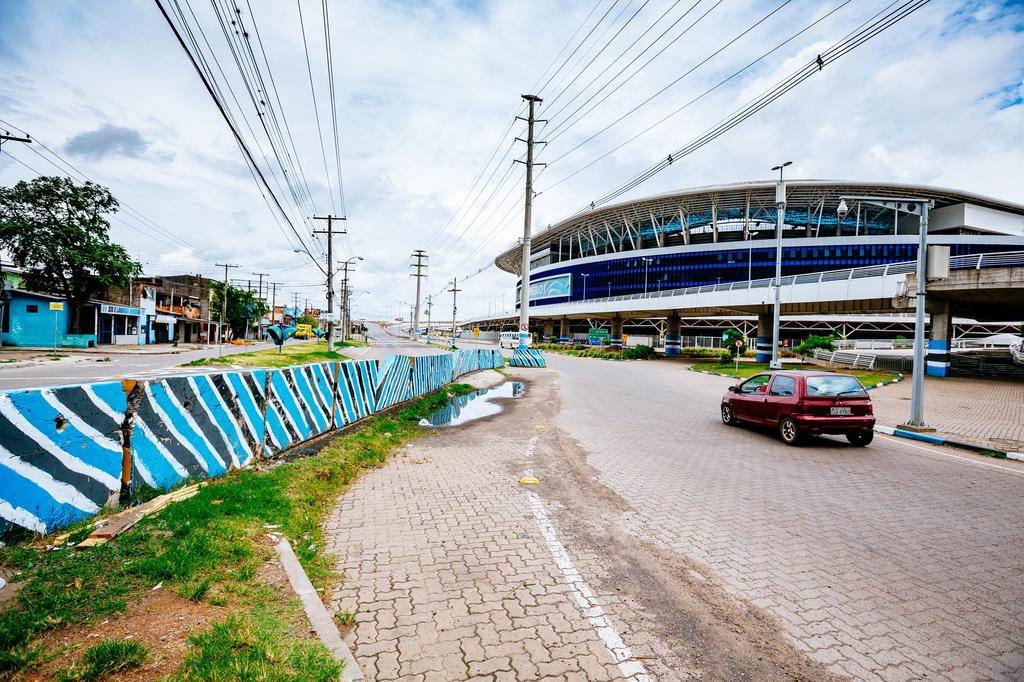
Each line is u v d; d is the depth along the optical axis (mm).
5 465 3490
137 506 4422
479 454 8172
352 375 10258
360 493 5922
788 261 72250
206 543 3691
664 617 3271
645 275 78938
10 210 28172
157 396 4977
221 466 5938
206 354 31547
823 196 71188
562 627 3119
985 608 3461
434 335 143000
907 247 68375
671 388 20969
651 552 4320
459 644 2908
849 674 2717
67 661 2373
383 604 3342
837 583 3797
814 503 5809
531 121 26812
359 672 2535
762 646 2971
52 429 3852
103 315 37688
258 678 2322
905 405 15867
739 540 4617
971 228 74750
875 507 5691
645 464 7633
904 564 4148
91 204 30203
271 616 2922
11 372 17703
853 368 32250
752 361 41781
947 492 6410
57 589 2953
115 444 4441
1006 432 11000
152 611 2846
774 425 9852
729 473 7180
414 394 14664
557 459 7867
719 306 40312
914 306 24734
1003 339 60688
